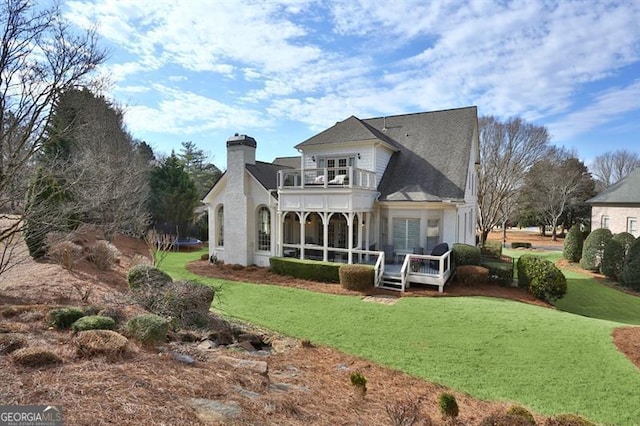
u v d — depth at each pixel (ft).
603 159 194.18
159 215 98.32
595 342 27.99
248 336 27.55
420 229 55.16
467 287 47.24
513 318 33.96
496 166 101.04
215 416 11.14
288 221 66.64
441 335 29.48
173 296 26.32
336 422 13.38
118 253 55.67
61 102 28.99
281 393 15.21
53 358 12.98
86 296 25.72
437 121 67.72
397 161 63.98
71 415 9.55
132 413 10.19
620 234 65.67
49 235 37.65
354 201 51.67
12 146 25.26
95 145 58.85
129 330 17.72
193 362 16.16
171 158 108.17
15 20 23.11
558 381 21.91
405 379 21.65
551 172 133.39
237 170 62.03
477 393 20.30
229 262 63.26
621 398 20.06
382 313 35.73
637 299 52.60
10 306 20.66
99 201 39.93
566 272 71.72
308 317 34.32
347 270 46.06
